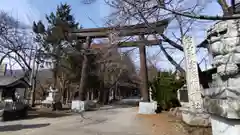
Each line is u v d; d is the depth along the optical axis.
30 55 19.86
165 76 14.34
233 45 2.33
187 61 8.84
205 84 4.91
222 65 2.43
